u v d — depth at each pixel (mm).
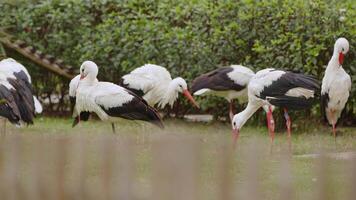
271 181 8734
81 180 6152
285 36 16656
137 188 6742
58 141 6195
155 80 16250
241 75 16344
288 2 16828
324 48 16328
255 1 17141
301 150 14102
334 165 10305
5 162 6352
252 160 5645
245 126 17703
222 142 7613
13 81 14836
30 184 6254
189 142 5758
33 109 15141
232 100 17219
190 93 17672
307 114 17281
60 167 6160
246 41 17406
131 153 6023
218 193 5734
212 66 17719
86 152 6277
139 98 14391
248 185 5648
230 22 17500
